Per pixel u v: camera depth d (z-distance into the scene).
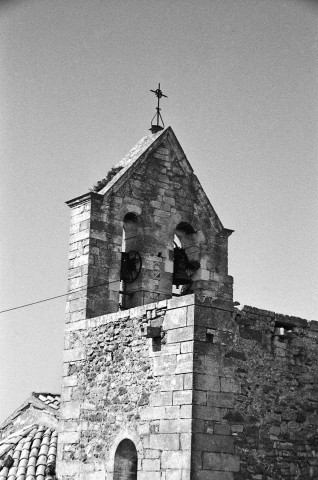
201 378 20.55
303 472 21.98
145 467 20.97
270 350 22.22
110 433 22.39
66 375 24.41
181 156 27.14
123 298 25.78
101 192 25.36
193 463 19.91
